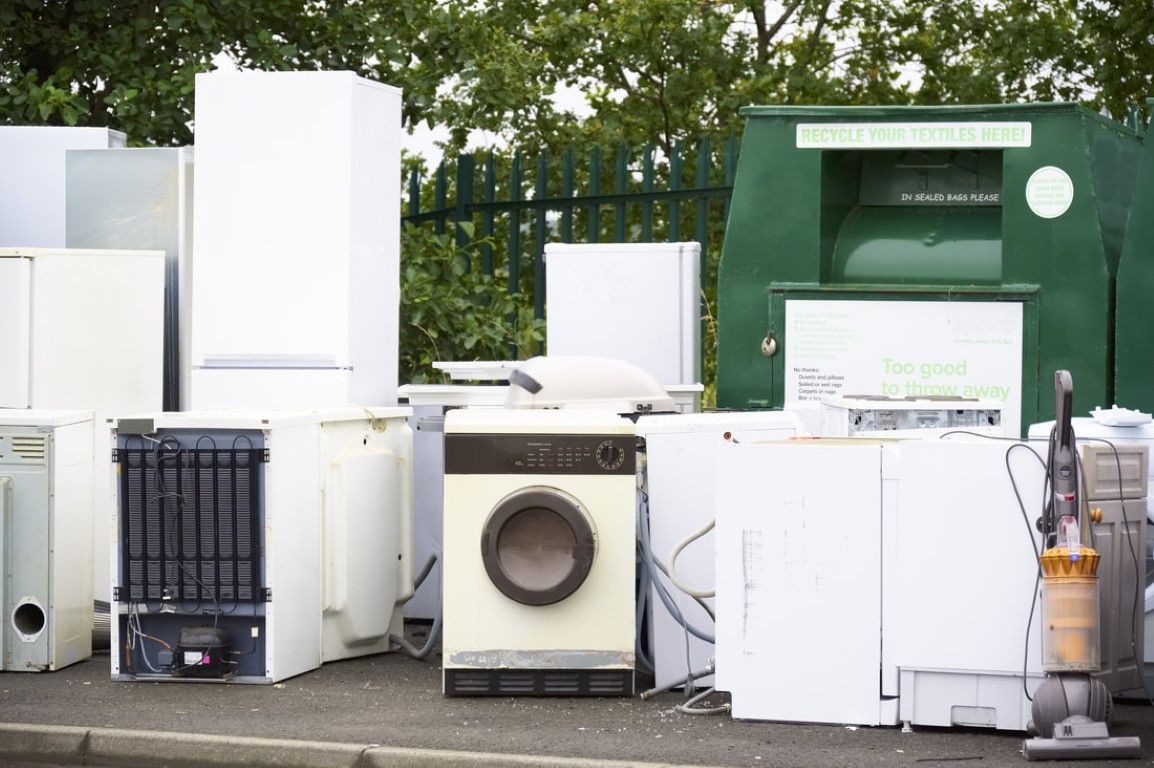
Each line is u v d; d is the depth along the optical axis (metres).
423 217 12.26
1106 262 8.14
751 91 16.73
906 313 8.35
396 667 7.34
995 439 6.20
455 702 6.52
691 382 9.30
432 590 8.48
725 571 6.18
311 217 8.34
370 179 8.55
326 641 7.36
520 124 16.22
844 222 8.86
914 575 6.01
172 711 6.34
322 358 8.34
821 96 17.34
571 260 9.40
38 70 12.83
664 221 16.06
